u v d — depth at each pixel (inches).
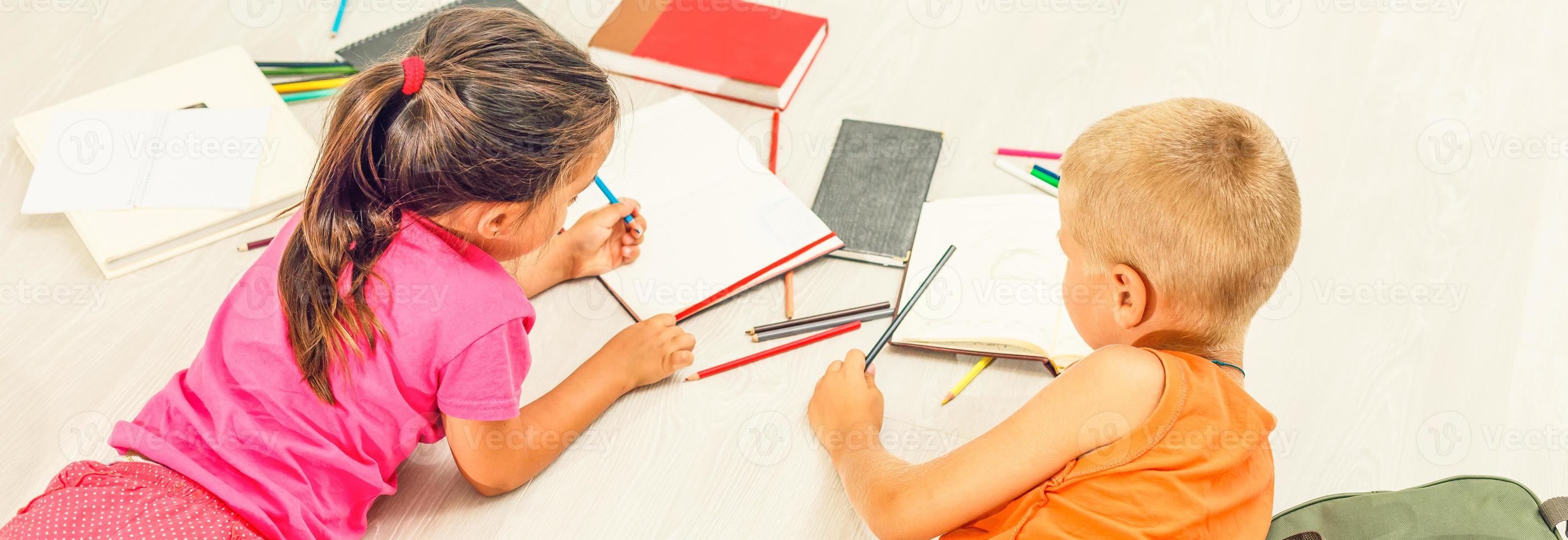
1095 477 31.4
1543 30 60.4
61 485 33.3
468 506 39.1
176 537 32.0
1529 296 47.8
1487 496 34.2
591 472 39.9
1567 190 52.1
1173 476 30.5
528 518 38.7
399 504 39.1
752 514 38.9
